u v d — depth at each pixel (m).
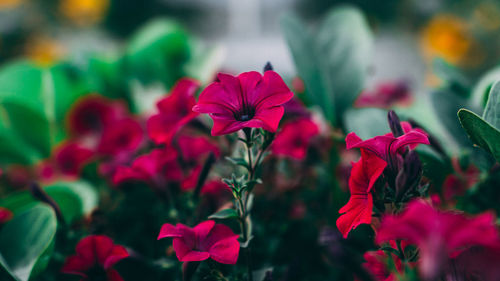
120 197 0.85
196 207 0.75
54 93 0.98
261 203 0.82
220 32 5.81
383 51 4.32
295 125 0.81
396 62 4.06
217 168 0.80
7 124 0.93
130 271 0.73
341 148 0.87
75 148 0.90
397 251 0.63
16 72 0.97
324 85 0.84
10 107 0.91
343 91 0.84
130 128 0.87
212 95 0.66
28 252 0.71
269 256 0.77
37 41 3.53
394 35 4.60
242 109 0.66
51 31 3.98
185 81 0.74
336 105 0.83
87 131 0.96
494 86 0.68
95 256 0.70
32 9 3.94
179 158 0.80
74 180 0.90
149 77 1.04
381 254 0.67
